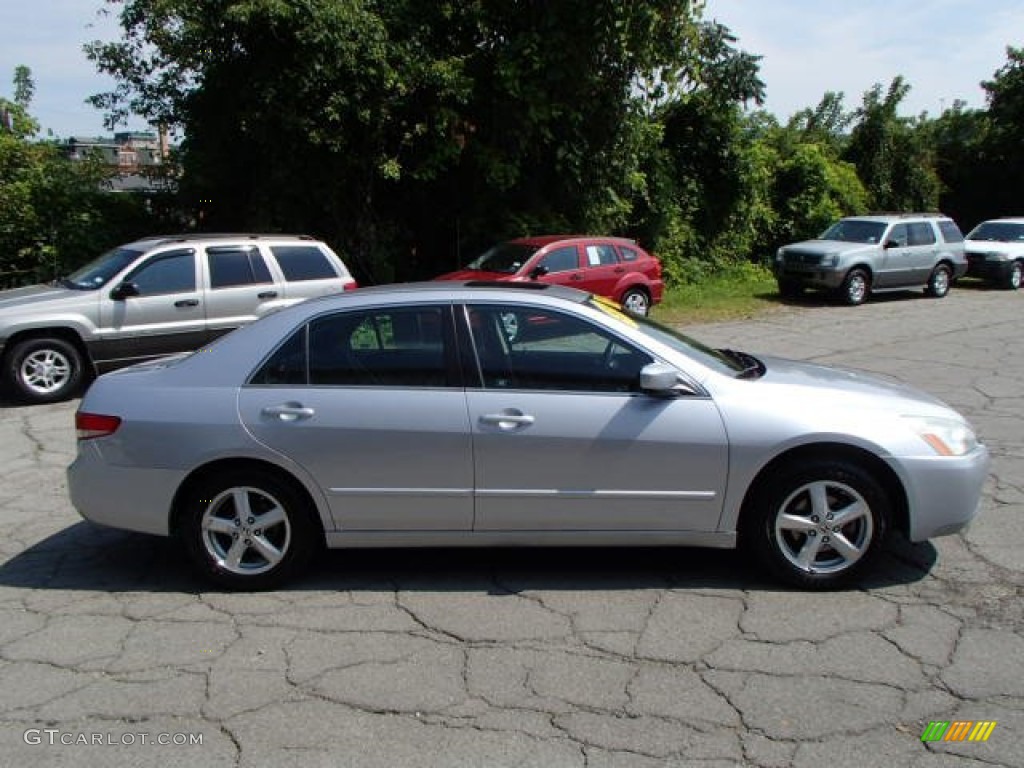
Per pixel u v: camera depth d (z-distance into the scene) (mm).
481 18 14555
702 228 21234
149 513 4211
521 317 4246
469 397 4117
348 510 4172
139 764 2912
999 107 28266
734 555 4652
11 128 13352
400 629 3855
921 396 4539
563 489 4113
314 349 4238
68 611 4098
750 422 4062
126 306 9250
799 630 3781
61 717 3197
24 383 8977
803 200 23031
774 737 3002
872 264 17234
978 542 4766
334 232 14656
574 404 4094
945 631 3750
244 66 12688
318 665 3543
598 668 3484
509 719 3137
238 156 14023
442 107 13898
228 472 4176
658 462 4078
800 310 16547
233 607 4113
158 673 3500
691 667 3480
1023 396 8641
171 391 4227
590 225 17016
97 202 13820
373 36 12680
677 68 16094
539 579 4379
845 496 4117
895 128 27094
